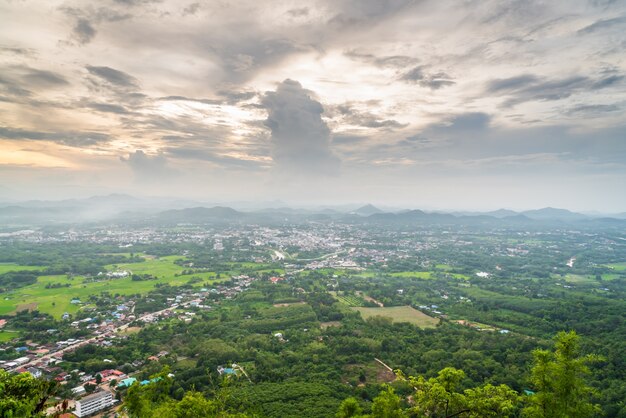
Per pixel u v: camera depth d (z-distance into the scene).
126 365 143.25
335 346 158.75
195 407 69.25
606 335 161.75
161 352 158.00
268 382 130.50
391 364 143.25
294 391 120.44
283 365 144.38
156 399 74.25
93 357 150.62
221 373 136.25
